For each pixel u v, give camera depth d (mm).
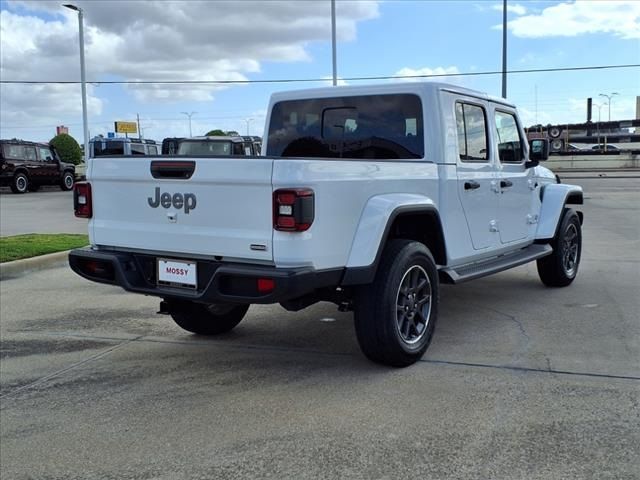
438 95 5137
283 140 6086
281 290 3773
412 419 3727
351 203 4117
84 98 29422
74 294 7520
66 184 30219
